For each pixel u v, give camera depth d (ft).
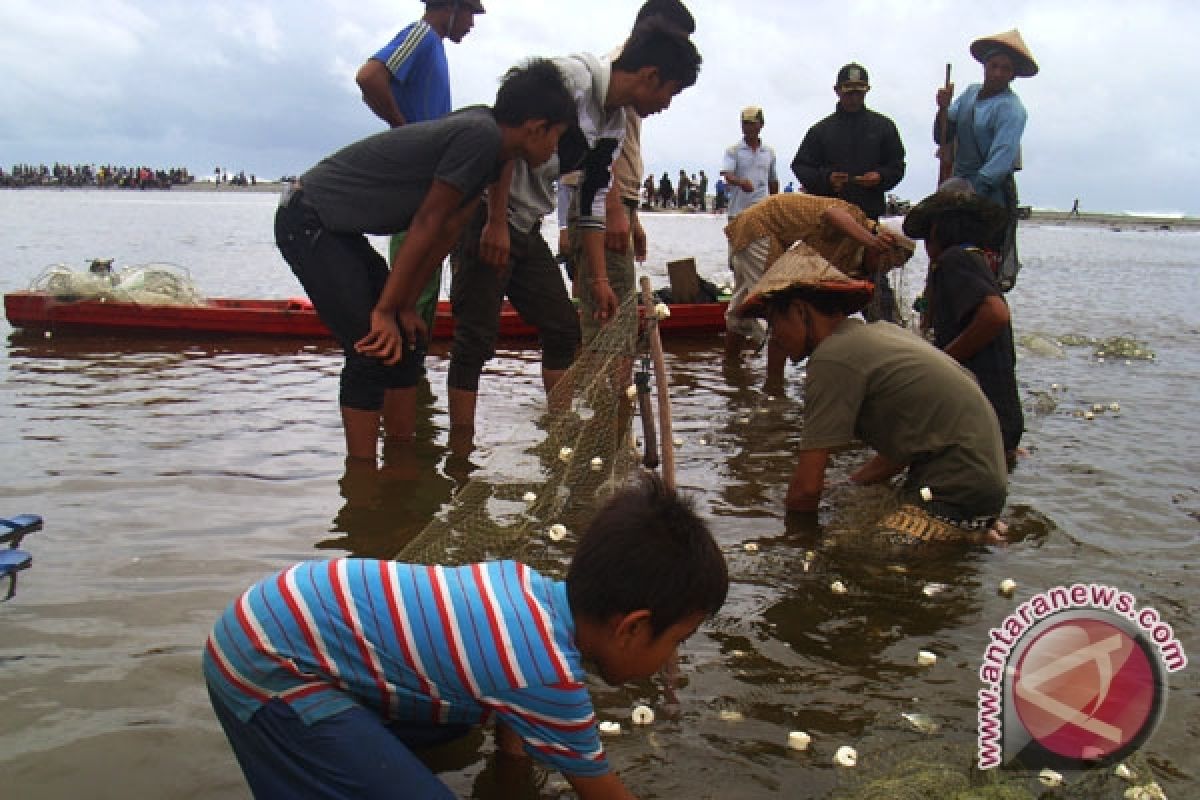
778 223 24.49
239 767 9.05
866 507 15.98
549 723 7.77
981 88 28.07
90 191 302.66
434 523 13.02
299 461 17.98
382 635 7.75
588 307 21.67
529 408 22.56
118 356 27.73
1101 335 38.37
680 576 7.62
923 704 10.52
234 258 64.49
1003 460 15.49
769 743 9.81
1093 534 15.51
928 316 28.12
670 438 13.97
